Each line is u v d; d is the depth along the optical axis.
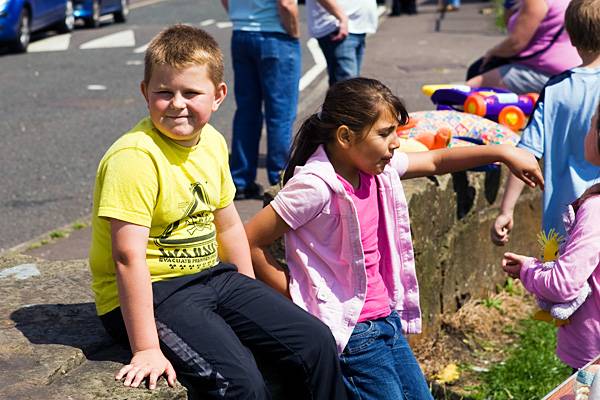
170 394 3.11
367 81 3.66
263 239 3.68
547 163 4.62
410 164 4.07
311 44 18.61
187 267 3.36
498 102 6.33
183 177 3.30
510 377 5.24
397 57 16.56
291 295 3.70
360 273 3.62
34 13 18.72
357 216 3.56
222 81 3.39
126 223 3.16
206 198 3.38
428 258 5.27
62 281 4.18
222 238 3.63
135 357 3.16
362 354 3.63
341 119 3.57
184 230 3.34
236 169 7.61
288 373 3.44
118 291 3.21
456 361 5.47
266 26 7.23
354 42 8.08
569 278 3.65
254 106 7.52
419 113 5.81
